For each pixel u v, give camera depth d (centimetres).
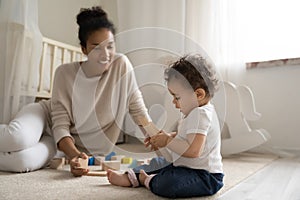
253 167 115
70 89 114
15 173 91
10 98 125
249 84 168
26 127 98
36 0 136
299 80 156
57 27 194
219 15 164
